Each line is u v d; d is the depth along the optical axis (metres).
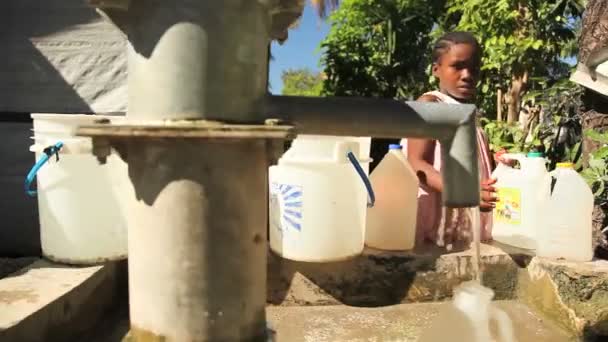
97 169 1.46
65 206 1.44
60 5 2.41
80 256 1.46
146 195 0.61
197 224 0.59
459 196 0.73
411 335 1.36
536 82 3.83
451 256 1.64
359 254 1.57
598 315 1.34
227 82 0.60
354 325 1.44
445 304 1.62
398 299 1.63
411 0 6.35
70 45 2.43
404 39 6.50
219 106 0.60
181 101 0.59
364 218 1.60
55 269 1.43
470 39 1.75
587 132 2.09
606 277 1.40
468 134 0.72
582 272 1.41
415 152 1.76
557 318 1.46
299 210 1.48
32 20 2.40
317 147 1.48
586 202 1.56
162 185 0.60
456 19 5.43
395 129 0.70
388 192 1.68
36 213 2.44
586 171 2.11
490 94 4.28
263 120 0.65
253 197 0.63
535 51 3.73
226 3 0.59
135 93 0.62
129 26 0.61
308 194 1.47
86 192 1.45
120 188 1.50
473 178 0.73
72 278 1.33
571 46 3.73
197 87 0.59
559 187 1.57
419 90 6.36
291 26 0.69
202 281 0.60
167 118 0.59
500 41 3.65
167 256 0.60
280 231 1.53
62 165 1.43
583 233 1.55
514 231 1.75
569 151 2.81
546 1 3.67
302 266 1.61
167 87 0.59
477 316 1.13
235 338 0.62
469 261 1.64
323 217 1.47
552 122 3.25
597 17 2.03
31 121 2.43
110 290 1.51
